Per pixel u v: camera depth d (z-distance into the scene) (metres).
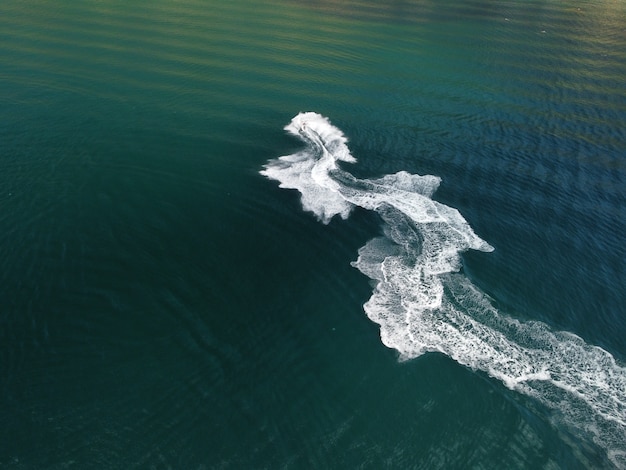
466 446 34.50
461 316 43.31
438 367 39.22
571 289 46.38
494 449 34.44
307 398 36.62
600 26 117.62
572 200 57.41
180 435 33.84
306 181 57.62
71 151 58.97
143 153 60.03
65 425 33.75
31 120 63.78
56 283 43.00
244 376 37.62
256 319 41.81
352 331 41.47
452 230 52.25
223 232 49.88
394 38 101.00
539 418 36.34
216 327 40.91
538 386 38.38
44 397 35.09
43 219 49.12
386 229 51.84
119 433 33.62
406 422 35.62
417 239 50.88
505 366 39.62
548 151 66.38
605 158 65.44
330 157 62.31
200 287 44.03
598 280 47.41
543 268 48.44
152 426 34.16
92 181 54.69
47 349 38.06
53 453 32.28
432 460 33.69
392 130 69.38
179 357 38.44
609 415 36.78
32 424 33.59
